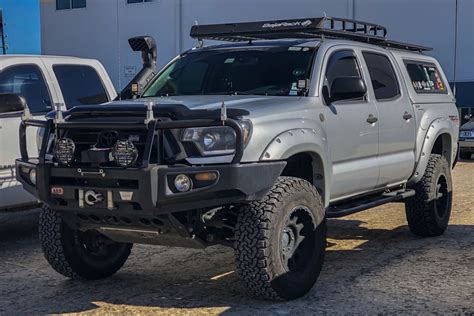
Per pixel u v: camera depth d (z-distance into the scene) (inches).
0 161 272.8
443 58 884.6
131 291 216.2
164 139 179.5
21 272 244.4
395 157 264.2
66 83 311.7
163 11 1093.8
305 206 198.8
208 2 1048.2
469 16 865.5
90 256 225.5
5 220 357.4
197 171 173.8
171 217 180.4
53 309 198.4
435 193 291.1
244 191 176.9
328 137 217.9
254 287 190.4
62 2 1199.6
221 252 271.6
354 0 925.8
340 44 245.3
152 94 247.8
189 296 209.0
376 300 201.9
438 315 188.1
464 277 227.5
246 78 233.1
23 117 214.5
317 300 201.6
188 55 260.4
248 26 256.4
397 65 281.1
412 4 895.7
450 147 313.3
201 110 182.7
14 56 294.2
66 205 191.5
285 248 195.5
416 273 233.3
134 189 176.6
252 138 182.5
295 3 969.5
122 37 1141.1
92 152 184.1
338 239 295.3
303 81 218.2
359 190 243.1
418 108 284.8
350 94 218.7
